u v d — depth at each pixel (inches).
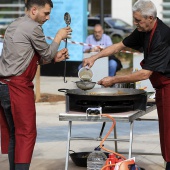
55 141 633.0
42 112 821.2
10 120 434.9
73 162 530.9
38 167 524.1
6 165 530.6
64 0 1145.4
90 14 1330.0
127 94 442.6
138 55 901.2
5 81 422.3
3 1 1338.6
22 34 417.4
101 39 967.0
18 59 418.9
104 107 440.5
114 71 929.5
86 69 458.0
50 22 1144.2
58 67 1233.4
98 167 451.5
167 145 432.8
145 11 413.7
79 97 442.0
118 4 1370.6
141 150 588.4
